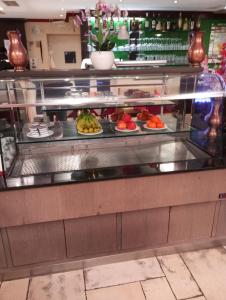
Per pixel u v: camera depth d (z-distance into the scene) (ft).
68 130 5.81
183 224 5.56
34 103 4.65
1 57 20.95
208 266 5.49
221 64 5.94
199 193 5.17
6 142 4.76
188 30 19.15
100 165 5.21
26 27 23.77
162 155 5.66
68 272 5.38
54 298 4.81
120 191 4.79
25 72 4.30
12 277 5.19
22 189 4.34
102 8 4.61
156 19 18.62
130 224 5.27
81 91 5.04
